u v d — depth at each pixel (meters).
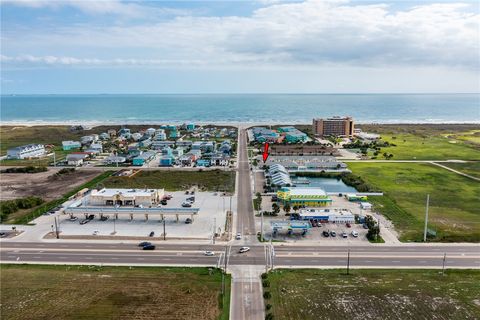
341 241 93.69
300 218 108.25
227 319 61.31
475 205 120.88
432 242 92.62
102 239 95.12
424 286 71.94
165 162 182.12
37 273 77.19
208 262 82.50
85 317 61.88
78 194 131.75
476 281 74.06
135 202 121.00
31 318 61.75
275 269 79.00
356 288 71.25
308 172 166.38
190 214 106.69
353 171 168.00
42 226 103.81
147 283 73.00
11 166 180.12
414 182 148.75
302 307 64.62
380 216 110.62
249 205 121.38
